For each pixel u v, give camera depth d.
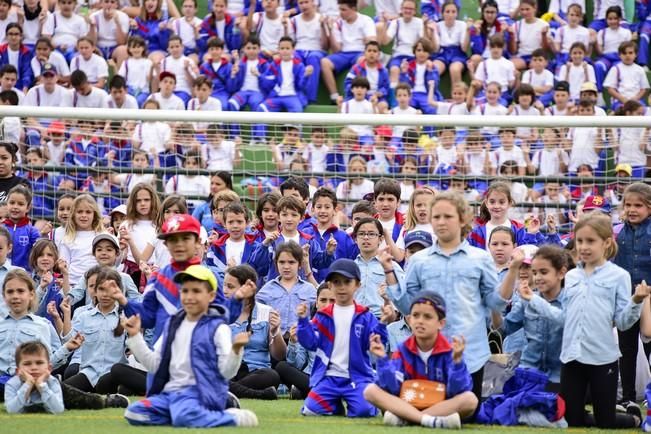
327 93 26.53
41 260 16.17
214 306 11.93
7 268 15.41
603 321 12.76
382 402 12.10
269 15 26.78
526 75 26.30
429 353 12.13
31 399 12.85
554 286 13.67
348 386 13.27
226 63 25.70
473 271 12.62
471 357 12.48
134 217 17.53
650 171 20.94
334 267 13.39
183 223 12.37
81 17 26.98
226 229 17.58
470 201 20.02
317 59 26.11
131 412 11.63
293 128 21.02
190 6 26.94
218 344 11.67
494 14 26.59
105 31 27.05
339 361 13.36
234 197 17.88
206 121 19.81
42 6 26.73
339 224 19.03
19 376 12.88
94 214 17.53
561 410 12.73
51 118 19.94
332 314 13.49
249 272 14.98
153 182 20.56
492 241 15.20
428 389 12.05
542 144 20.98
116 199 20.39
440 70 26.38
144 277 17.05
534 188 20.62
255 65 25.80
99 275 14.84
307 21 26.59
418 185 20.41
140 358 11.71
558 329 13.42
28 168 20.25
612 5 27.80
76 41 26.81
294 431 11.39
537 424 12.73
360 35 26.59
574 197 20.34
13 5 26.77
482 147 20.97
